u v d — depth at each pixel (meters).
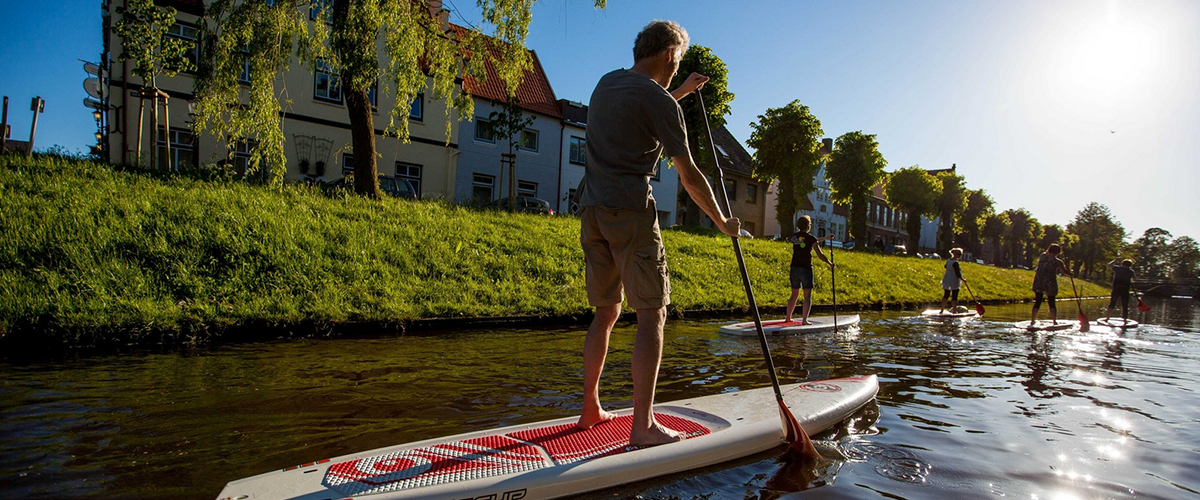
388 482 2.00
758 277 12.83
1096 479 2.54
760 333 2.77
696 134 22.58
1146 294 48.28
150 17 11.41
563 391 3.86
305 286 6.94
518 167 24.42
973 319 11.02
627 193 2.47
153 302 5.75
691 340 6.56
